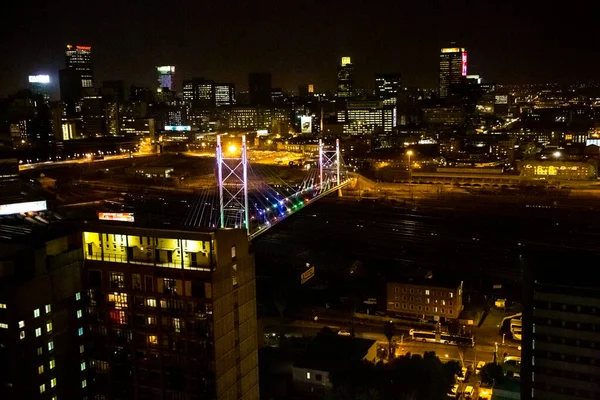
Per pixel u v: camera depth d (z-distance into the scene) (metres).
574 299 120.25
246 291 137.88
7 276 131.12
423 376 168.88
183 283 129.00
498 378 183.25
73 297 138.00
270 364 197.38
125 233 135.38
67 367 137.75
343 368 180.12
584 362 120.94
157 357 134.12
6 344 129.25
